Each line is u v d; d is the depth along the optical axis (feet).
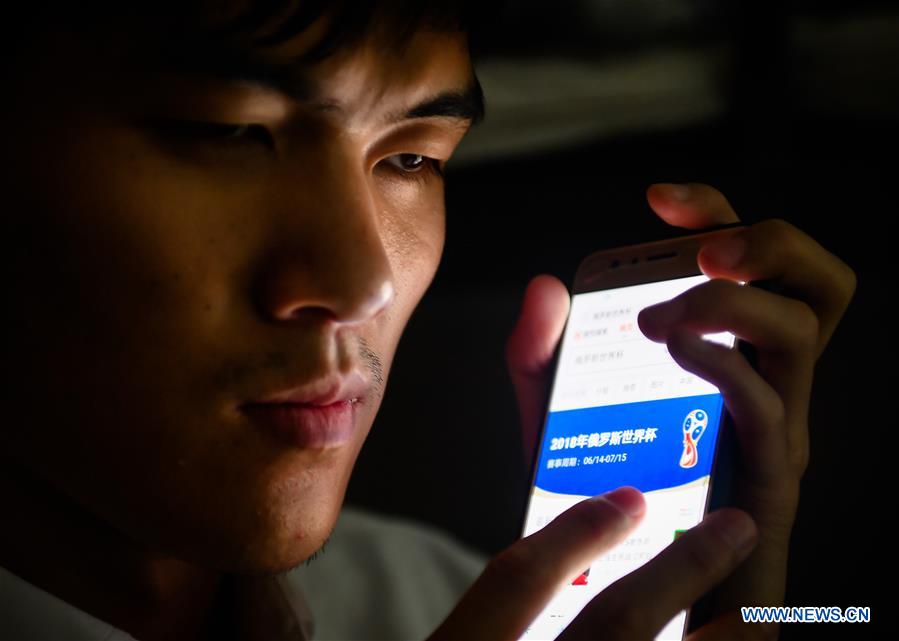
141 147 2.02
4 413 2.17
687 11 4.05
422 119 2.27
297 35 1.96
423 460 4.82
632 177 4.27
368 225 2.10
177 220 2.03
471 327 4.77
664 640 2.26
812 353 2.37
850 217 3.97
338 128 2.12
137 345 2.05
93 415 2.10
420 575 3.90
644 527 2.39
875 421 3.88
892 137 3.89
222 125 2.05
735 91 4.05
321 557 3.84
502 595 2.11
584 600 2.40
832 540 3.88
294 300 2.02
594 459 2.57
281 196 2.08
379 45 2.09
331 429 2.15
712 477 2.31
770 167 4.06
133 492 2.12
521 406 2.98
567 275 4.42
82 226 2.04
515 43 4.22
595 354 2.73
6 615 2.32
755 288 2.30
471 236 4.60
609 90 4.20
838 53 3.91
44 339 2.10
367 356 2.26
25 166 2.06
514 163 4.42
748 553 2.15
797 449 2.39
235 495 2.08
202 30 1.92
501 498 4.66
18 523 2.38
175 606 2.64
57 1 2.01
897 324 3.89
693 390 2.48
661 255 2.74
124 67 1.98
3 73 2.07
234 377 2.05
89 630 2.37
